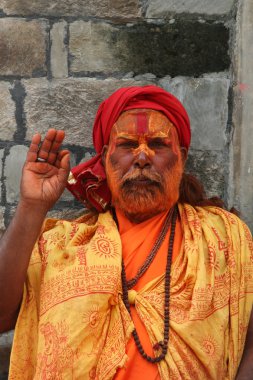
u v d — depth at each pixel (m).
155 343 2.79
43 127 3.79
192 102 3.79
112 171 3.11
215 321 2.88
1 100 3.78
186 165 3.81
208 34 3.79
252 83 3.72
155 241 3.05
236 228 3.11
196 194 3.39
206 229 3.06
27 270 3.04
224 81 3.78
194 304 2.83
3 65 3.77
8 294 2.94
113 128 3.15
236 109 3.74
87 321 2.80
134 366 2.78
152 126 3.08
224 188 3.82
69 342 2.77
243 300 3.00
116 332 2.82
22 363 2.98
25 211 2.90
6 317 3.04
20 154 3.81
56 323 2.82
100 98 3.79
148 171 3.02
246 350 3.04
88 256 2.91
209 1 3.78
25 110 3.79
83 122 3.80
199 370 2.81
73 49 3.78
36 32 3.76
